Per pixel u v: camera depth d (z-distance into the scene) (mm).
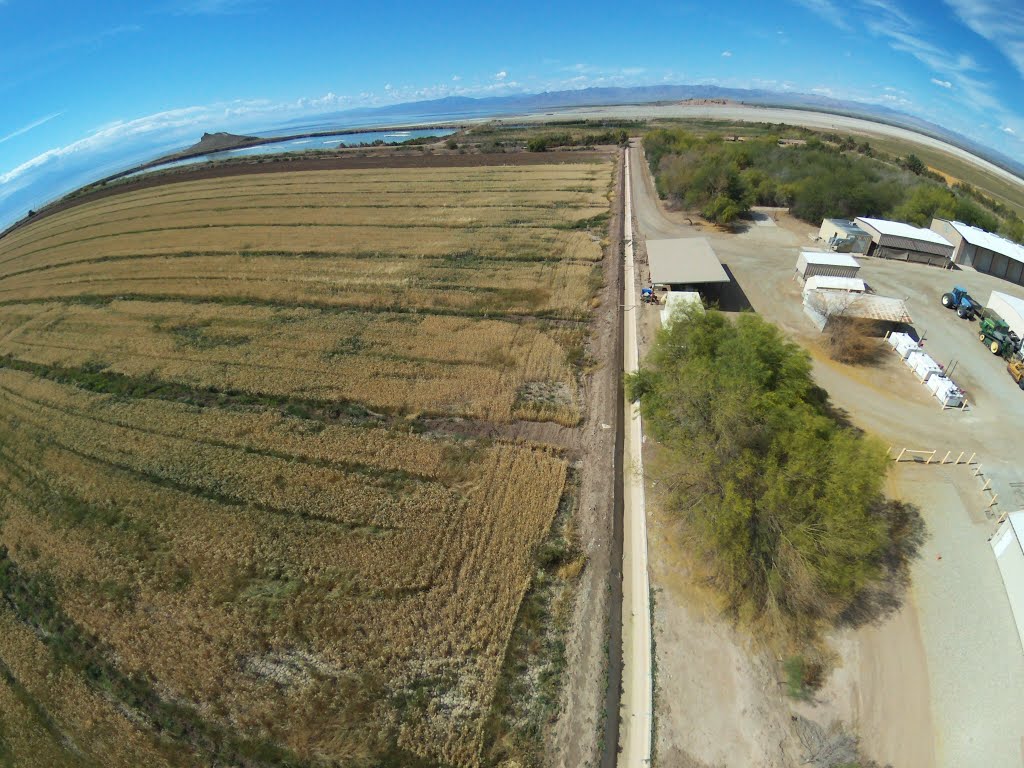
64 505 26906
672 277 41469
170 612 21328
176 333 42375
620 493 26016
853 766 15844
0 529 26094
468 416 31375
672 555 22547
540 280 47312
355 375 35469
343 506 25453
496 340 38594
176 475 28047
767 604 19766
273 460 28578
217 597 21562
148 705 18438
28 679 19625
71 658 20078
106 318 45875
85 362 39406
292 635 20062
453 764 16531
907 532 22609
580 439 29422
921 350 33250
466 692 18281
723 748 16547
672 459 22375
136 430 31750
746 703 17609
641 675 18719
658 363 28812
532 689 18422
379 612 20734
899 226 48000
